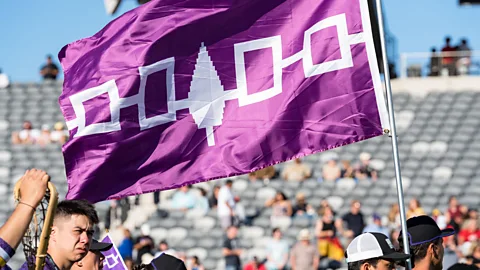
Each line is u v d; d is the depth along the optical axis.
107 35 9.52
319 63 9.51
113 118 9.38
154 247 27.25
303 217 28.94
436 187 32.78
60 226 6.44
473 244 21.77
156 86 9.48
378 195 31.66
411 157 34.47
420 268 8.67
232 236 28.08
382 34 9.48
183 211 30.25
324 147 9.38
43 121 37.47
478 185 33.00
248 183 31.95
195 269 24.75
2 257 4.56
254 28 9.65
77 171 9.36
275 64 9.60
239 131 9.50
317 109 9.45
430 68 38.62
